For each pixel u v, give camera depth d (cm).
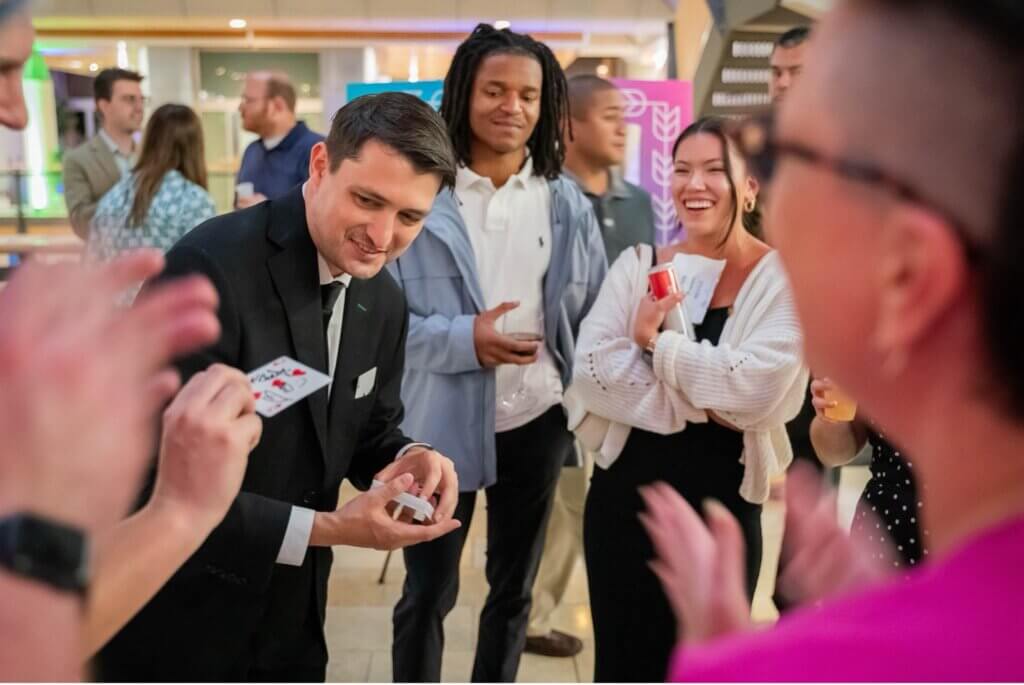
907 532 158
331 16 809
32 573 49
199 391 94
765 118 51
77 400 52
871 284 44
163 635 139
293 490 151
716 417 196
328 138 149
